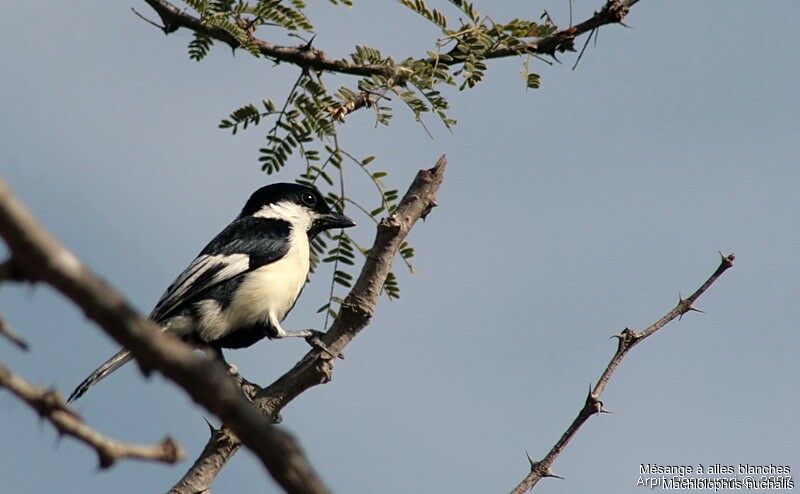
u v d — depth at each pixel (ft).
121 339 11.18
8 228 10.12
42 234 10.30
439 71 34.32
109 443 12.40
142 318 11.30
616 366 31.78
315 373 33.45
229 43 34.60
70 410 12.44
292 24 34.04
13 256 10.35
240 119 35.60
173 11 34.71
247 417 11.87
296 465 12.02
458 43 34.63
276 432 12.05
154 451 12.62
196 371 11.62
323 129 35.24
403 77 34.58
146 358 11.42
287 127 35.78
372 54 35.19
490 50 35.32
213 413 11.86
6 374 12.10
